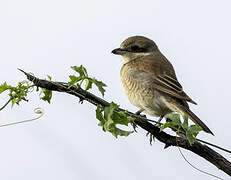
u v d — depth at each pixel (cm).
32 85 773
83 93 788
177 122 713
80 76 770
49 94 793
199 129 711
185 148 849
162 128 719
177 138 849
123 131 694
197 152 836
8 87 759
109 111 700
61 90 789
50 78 793
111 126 694
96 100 788
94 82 769
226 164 831
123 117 699
